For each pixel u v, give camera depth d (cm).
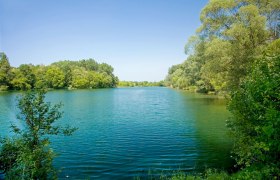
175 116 3819
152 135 2566
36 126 1143
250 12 3125
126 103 6106
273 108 762
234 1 3509
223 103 5403
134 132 2728
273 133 739
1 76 10519
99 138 2464
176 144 2197
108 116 3953
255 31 3186
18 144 1105
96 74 16950
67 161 1778
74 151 2022
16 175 1020
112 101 6675
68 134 1275
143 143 2256
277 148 757
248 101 957
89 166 1672
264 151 867
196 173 1504
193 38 6028
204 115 3825
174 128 2900
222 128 2827
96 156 1889
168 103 5844
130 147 2131
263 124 851
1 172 1152
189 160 1762
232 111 1042
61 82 13950
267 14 3416
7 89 10750
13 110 4419
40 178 1100
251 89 906
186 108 4744
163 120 3494
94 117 3850
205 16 3772
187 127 2941
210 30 3828
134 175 1505
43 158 1123
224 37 3491
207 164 1673
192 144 2181
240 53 3216
